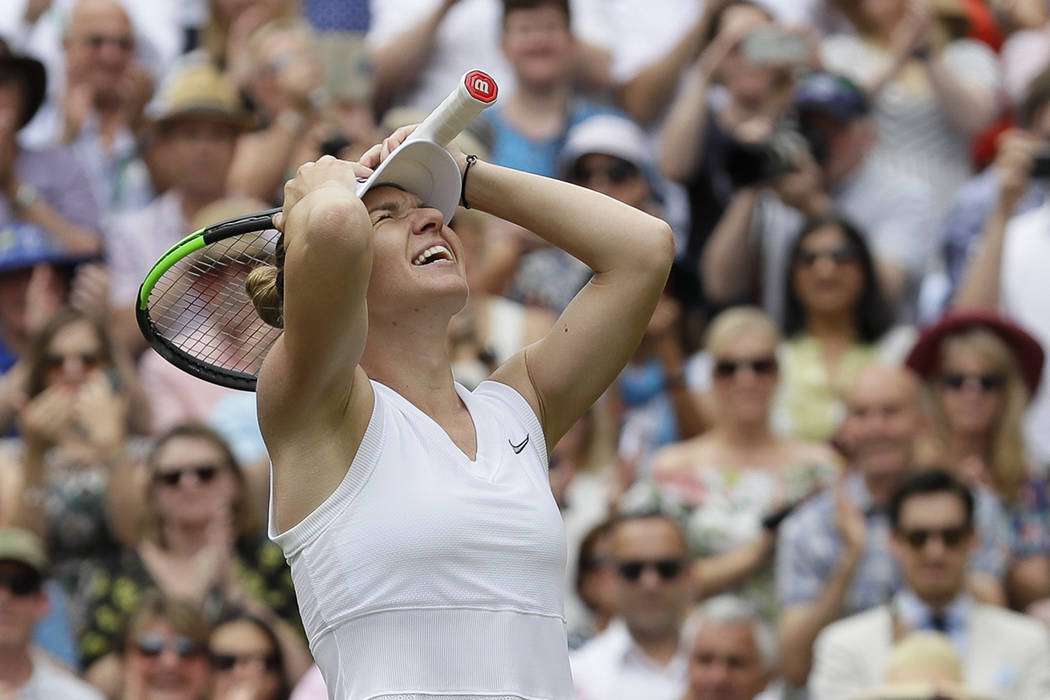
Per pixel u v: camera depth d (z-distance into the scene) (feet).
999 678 77.36
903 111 119.85
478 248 96.58
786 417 97.50
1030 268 103.86
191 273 45.11
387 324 39.27
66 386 88.28
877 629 78.69
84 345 89.35
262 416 37.68
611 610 84.53
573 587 85.66
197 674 78.13
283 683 79.41
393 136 40.24
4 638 76.18
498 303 98.27
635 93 121.19
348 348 36.50
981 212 110.32
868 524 85.71
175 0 124.98
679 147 112.16
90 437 87.81
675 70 120.67
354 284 35.86
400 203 39.65
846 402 90.84
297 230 35.91
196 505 83.76
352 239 35.47
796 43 111.14
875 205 110.73
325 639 37.24
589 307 41.75
